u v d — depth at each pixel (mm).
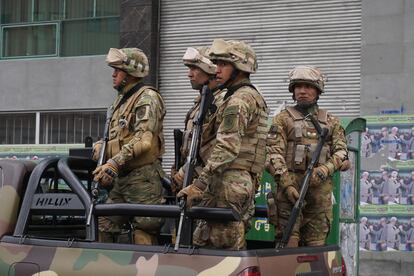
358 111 16719
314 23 17281
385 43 16297
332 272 7230
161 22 18953
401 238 15820
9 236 7207
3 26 20766
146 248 6555
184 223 6586
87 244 6812
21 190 7477
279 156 8086
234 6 18188
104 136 7703
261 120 7016
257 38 17906
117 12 19484
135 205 6793
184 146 7594
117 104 7727
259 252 6332
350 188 10555
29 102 20062
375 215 16062
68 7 20062
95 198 7043
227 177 6859
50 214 7230
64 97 19688
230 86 7062
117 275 6559
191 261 6328
